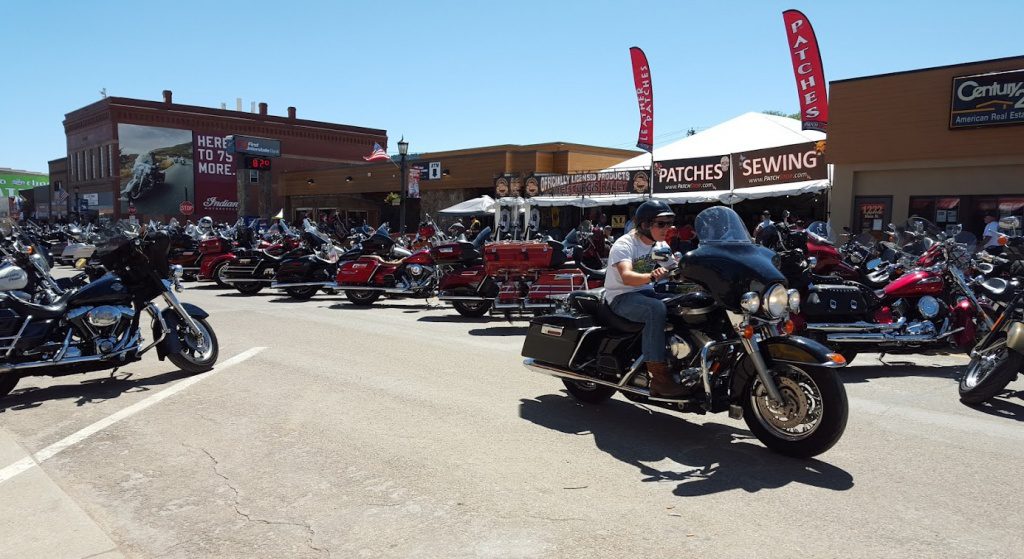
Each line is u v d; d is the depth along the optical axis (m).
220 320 11.02
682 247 14.88
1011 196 15.55
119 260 6.56
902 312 7.39
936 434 5.17
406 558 3.30
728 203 19.31
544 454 4.72
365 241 13.15
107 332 6.45
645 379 5.15
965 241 7.43
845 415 4.36
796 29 17.11
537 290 9.95
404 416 5.58
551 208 26.52
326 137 59.00
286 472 4.39
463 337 9.41
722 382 4.91
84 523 3.64
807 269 7.06
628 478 4.29
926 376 7.18
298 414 5.64
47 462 4.61
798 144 18.19
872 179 17.53
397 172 36.78
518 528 3.61
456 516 3.75
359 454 4.70
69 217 35.94
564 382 6.10
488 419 5.51
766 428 4.71
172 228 17.64
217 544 3.47
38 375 6.26
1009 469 4.45
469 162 32.66
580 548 3.39
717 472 4.39
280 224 18.30
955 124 15.94
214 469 4.46
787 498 3.99
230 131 54.09
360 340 9.12
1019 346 5.54
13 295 6.09
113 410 5.82
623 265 5.07
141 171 50.75
